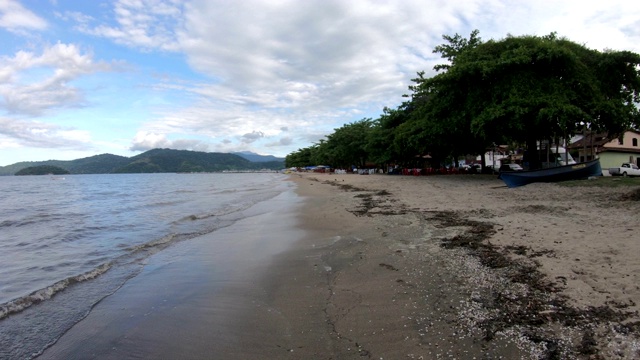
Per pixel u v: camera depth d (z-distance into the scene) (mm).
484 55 24906
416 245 8828
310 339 4535
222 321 5227
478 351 3936
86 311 5738
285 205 20234
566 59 21984
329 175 68438
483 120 22703
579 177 19938
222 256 8984
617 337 3898
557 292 5191
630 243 7078
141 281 7195
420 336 4355
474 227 10320
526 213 11977
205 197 29125
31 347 4629
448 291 5699
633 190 13742
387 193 23312
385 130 48625
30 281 7477
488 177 28047
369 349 4164
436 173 40188
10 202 28328
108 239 11852
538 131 24594
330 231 11578
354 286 6301
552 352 3777
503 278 6023
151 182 74000
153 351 4465
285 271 7496
